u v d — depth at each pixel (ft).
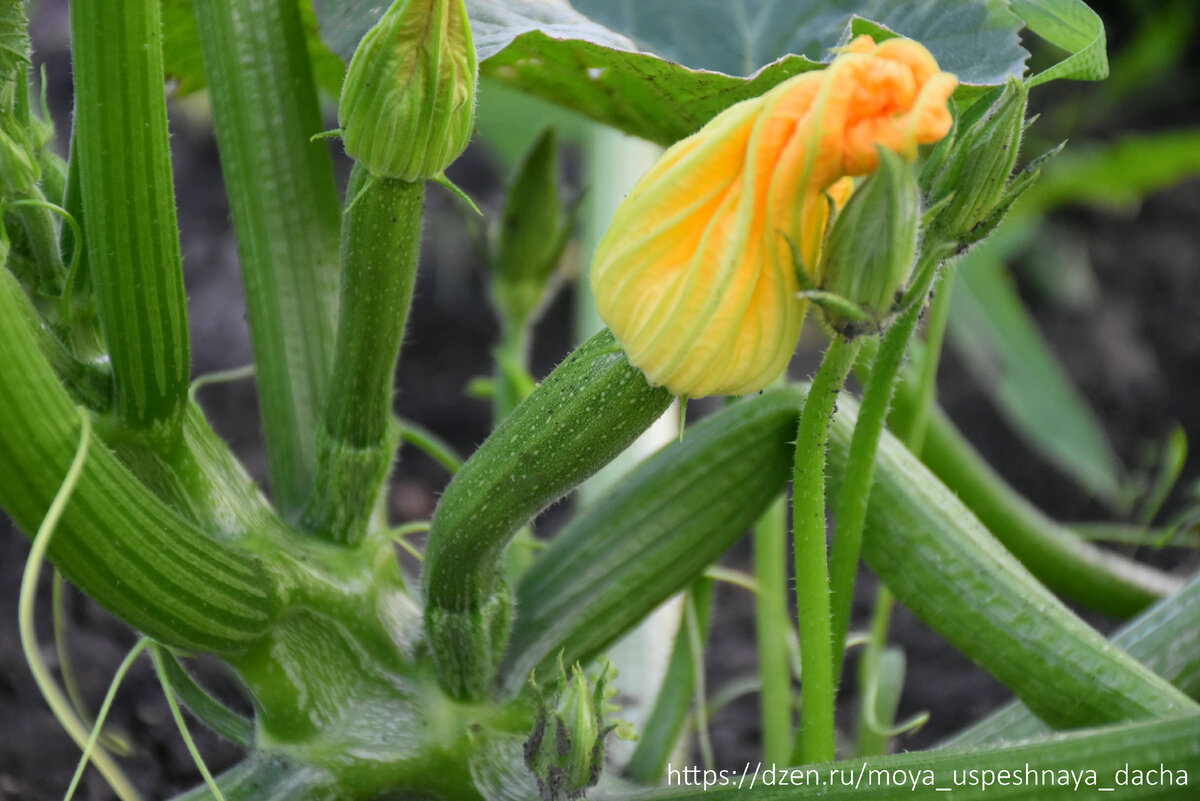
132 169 3.14
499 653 3.46
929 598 3.49
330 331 3.59
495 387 4.79
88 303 3.33
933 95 2.89
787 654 4.10
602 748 3.20
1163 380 7.84
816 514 3.19
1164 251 8.52
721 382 3.03
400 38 3.08
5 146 3.22
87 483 3.08
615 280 3.01
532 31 3.44
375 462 3.45
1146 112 9.20
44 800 4.34
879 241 2.92
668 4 3.67
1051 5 3.43
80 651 4.95
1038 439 6.61
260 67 3.55
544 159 4.30
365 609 3.46
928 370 4.03
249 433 6.53
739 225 2.94
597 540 3.56
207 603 3.24
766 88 3.53
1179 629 3.59
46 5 7.93
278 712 3.43
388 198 3.19
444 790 3.47
